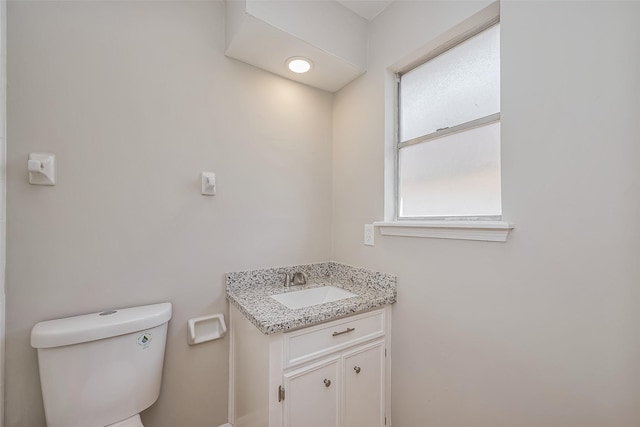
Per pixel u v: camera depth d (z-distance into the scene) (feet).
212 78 4.74
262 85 5.29
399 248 4.72
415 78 4.88
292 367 3.64
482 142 3.88
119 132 3.94
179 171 4.41
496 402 3.47
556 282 2.95
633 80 2.48
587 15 2.76
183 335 4.44
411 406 4.49
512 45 3.34
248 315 3.85
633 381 2.49
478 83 3.94
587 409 2.76
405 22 4.66
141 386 3.71
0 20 3.16
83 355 3.33
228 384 4.85
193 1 4.58
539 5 3.10
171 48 4.36
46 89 3.49
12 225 3.30
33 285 3.42
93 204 3.76
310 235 5.90
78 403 3.31
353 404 4.27
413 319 4.48
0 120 3.16
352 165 5.74
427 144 4.64
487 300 3.56
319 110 6.07
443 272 4.06
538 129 3.10
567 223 2.87
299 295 5.03
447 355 4.00
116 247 3.92
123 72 3.98
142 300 4.10
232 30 4.50
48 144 3.49
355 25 5.21
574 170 2.83
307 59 4.99
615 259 2.58
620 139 2.55
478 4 3.65
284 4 4.31
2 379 3.22
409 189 4.92
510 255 3.34
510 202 3.34
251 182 5.14
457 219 4.16
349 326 4.23
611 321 2.61
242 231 5.03
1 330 3.20
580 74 2.80
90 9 3.76
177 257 4.40
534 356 3.13
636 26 2.47
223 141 4.83
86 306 3.73
